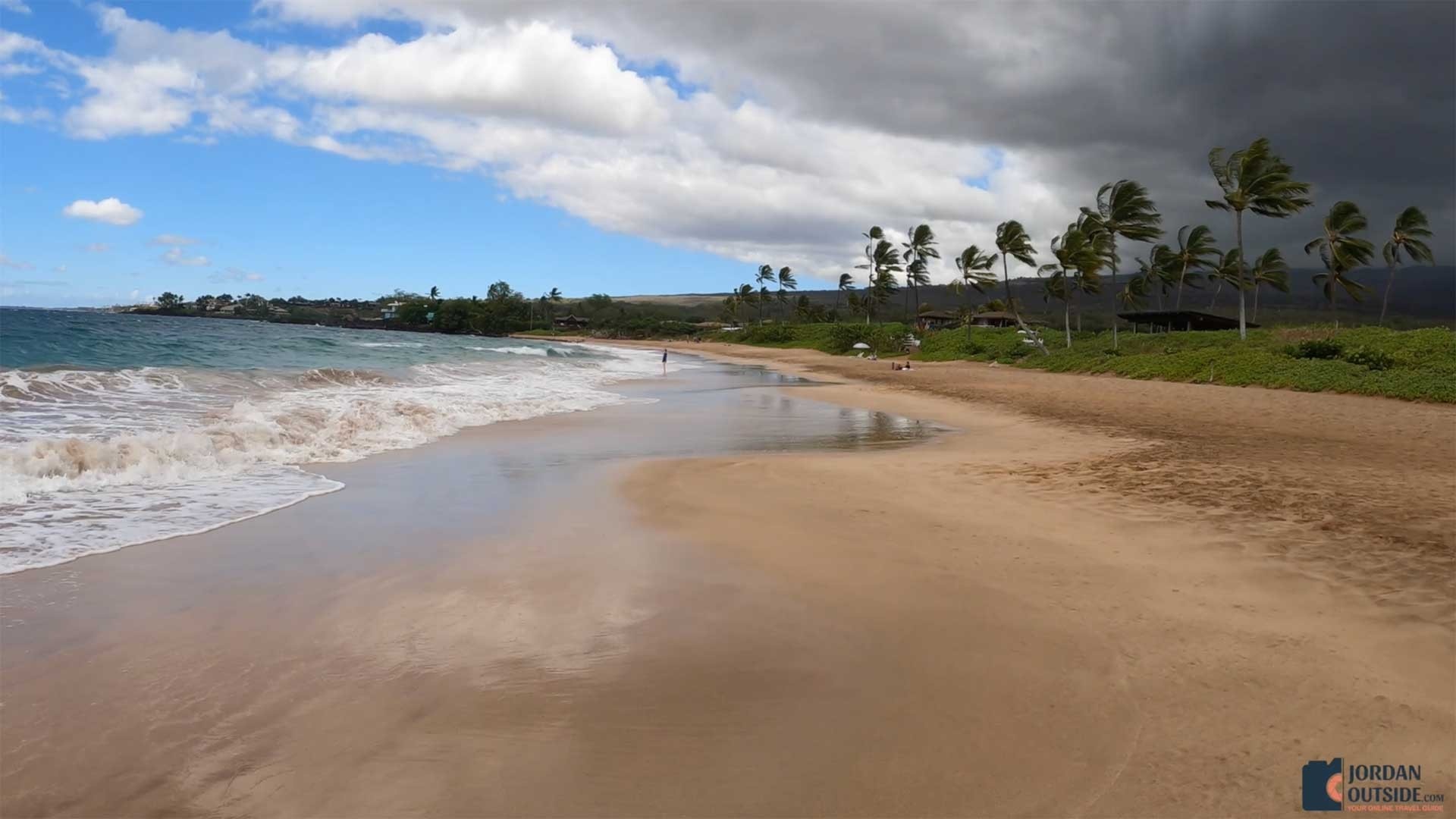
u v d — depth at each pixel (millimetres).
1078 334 51594
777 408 19766
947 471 9797
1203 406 18422
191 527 6441
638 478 9266
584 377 29953
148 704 3525
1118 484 8742
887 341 60312
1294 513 7094
